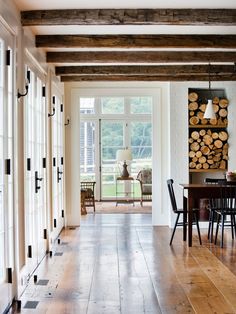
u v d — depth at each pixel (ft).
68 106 25.30
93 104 38.29
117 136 38.29
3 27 11.09
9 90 11.73
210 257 17.19
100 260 16.69
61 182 23.91
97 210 32.01
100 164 38.34
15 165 11.99
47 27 14.89
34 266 15.23
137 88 25.25
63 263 16.22
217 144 25.20
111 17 12.87
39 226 16.55
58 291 12.82
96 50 18.44
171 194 20.21
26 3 12.35
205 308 11.29
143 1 12.22
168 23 12.92
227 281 13.79
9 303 11.41
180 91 24.67
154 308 11.32
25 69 14.02
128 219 27.73
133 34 15.98
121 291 12.78
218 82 24.66
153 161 25.45
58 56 18.43
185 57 18.52
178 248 18.93
